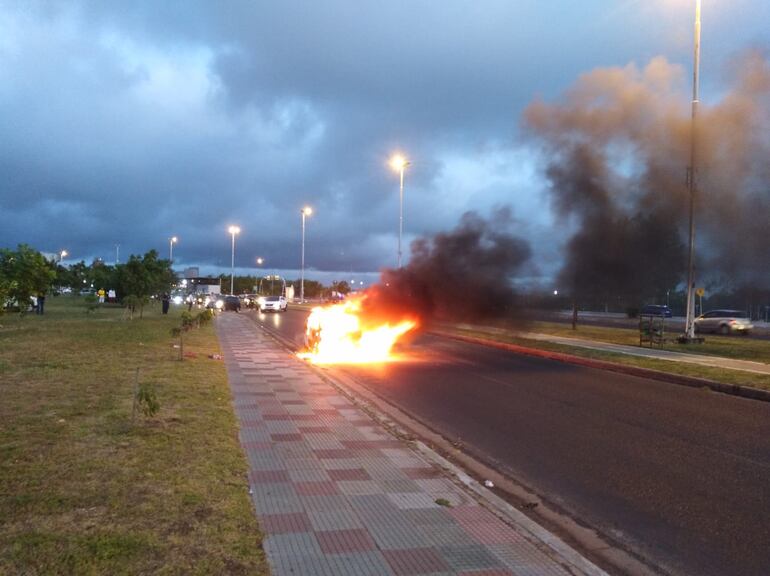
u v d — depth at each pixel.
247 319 37.38
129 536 4.16
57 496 4.87
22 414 7.63
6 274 14.28
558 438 8.25
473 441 8.05
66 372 11.23
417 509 5.11
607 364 15.80
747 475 6.67
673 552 4.73
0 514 4.48
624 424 9.15
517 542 4.52
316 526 4.65
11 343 16.27
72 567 3.71
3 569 3.65
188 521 4.50
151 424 7.30
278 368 13.76
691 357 17.22
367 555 4.18
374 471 6.12
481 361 17.06
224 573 3.76
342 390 10.88
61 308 41.91
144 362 13.10
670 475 6.66
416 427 8.83
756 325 42.75
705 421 9.43
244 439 7.18
